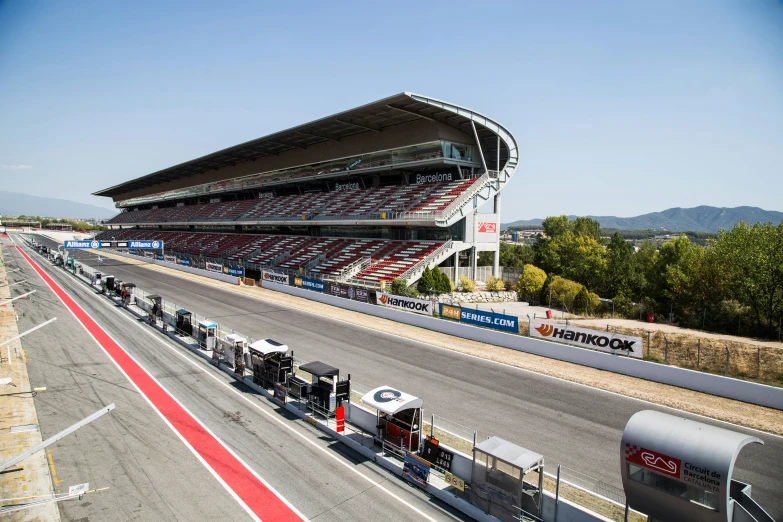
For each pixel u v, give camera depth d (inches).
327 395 672.4
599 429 633.6
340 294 1632.6
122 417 665.6
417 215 1779.0
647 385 812.6
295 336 1131.9
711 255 1454.2
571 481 498.3
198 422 658.2
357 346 1055.6
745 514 345.7
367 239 2117.4
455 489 482.0
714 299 1416.1
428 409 692.7
